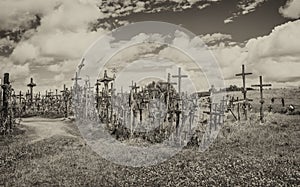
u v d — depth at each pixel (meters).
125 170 16.80
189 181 14.65
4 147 22.44
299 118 26.66
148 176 15.69
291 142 20.41
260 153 18.69
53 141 24.50
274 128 24.20
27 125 33.47
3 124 28.31
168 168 16.86
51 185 14.85
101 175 16.08
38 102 50.41
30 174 16.42
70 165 17.86
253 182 14.05
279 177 14.75
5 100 29.12
